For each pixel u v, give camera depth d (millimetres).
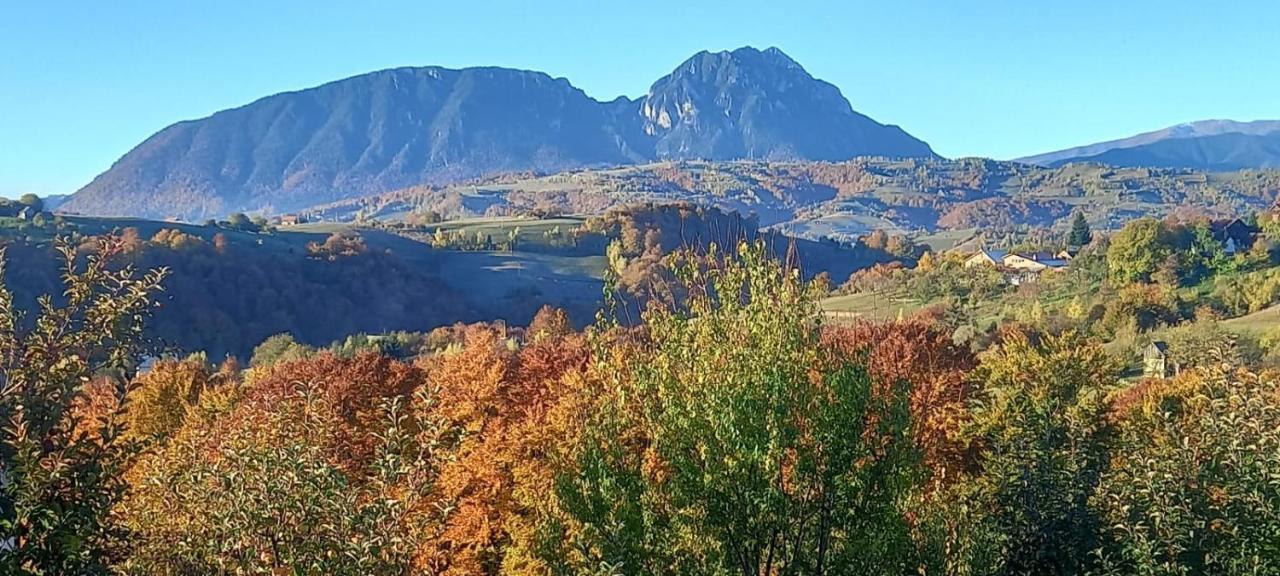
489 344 44188
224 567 9914
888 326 44156
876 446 13773
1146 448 19797
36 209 145625
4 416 8828
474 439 30172
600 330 14859
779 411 12898
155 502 11203
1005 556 19234
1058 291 100250
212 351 97938
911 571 15242
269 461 10000
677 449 13578
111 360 9594
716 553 13375
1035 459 20781
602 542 13531
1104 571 17031
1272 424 15992
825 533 13766
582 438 14531
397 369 44469
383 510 10141
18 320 9328
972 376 43656
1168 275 93188
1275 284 81562
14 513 8547
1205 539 15844
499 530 29391
